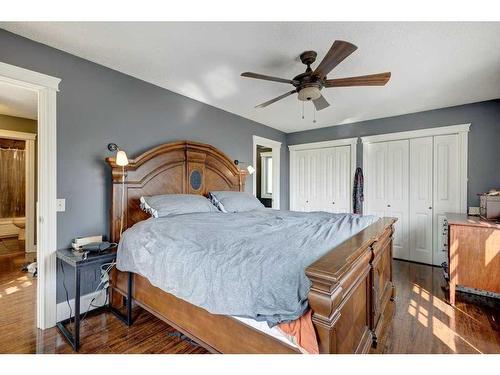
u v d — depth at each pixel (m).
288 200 5.41
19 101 3.46
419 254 3.93
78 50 2.19
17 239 5.29
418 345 1.82
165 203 2.50
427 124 3.84
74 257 1.94
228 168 3.72
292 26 1.84
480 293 2.75
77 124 2.29
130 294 2.11
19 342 1.88
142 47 2.14
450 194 3.67
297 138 5.26
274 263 1.24
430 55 2.22
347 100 3.38
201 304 1.38
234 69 2.52
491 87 2.94
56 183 2.15
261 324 1.18
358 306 1.46
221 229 1.92
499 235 2.34
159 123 2.96
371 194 4.37
